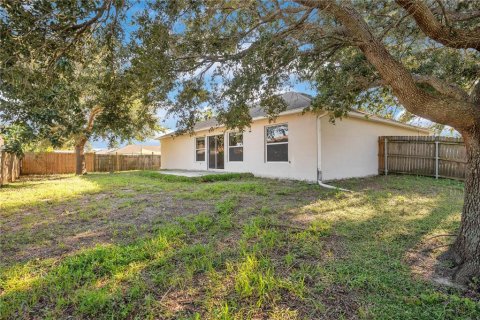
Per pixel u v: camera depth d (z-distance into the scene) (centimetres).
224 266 300
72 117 355
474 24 399
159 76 388
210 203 605
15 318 220
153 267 300
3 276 285
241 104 470
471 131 292
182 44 392
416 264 305
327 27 378
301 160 920
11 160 1193
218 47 412
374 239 377
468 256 283
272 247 347
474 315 219
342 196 655
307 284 262
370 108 722
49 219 506
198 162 1430
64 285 265
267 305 230
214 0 335
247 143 1121
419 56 518
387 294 247
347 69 517
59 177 1413
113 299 239
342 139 970
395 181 893
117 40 335
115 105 424
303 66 464
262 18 391
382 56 299
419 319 214
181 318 215
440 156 956
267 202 602
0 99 283
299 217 482
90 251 338
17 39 262
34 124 312
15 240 394
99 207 594
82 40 326
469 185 296
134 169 2075
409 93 292
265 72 431
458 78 508
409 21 420
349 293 249
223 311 217
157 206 590
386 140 1108
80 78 380
